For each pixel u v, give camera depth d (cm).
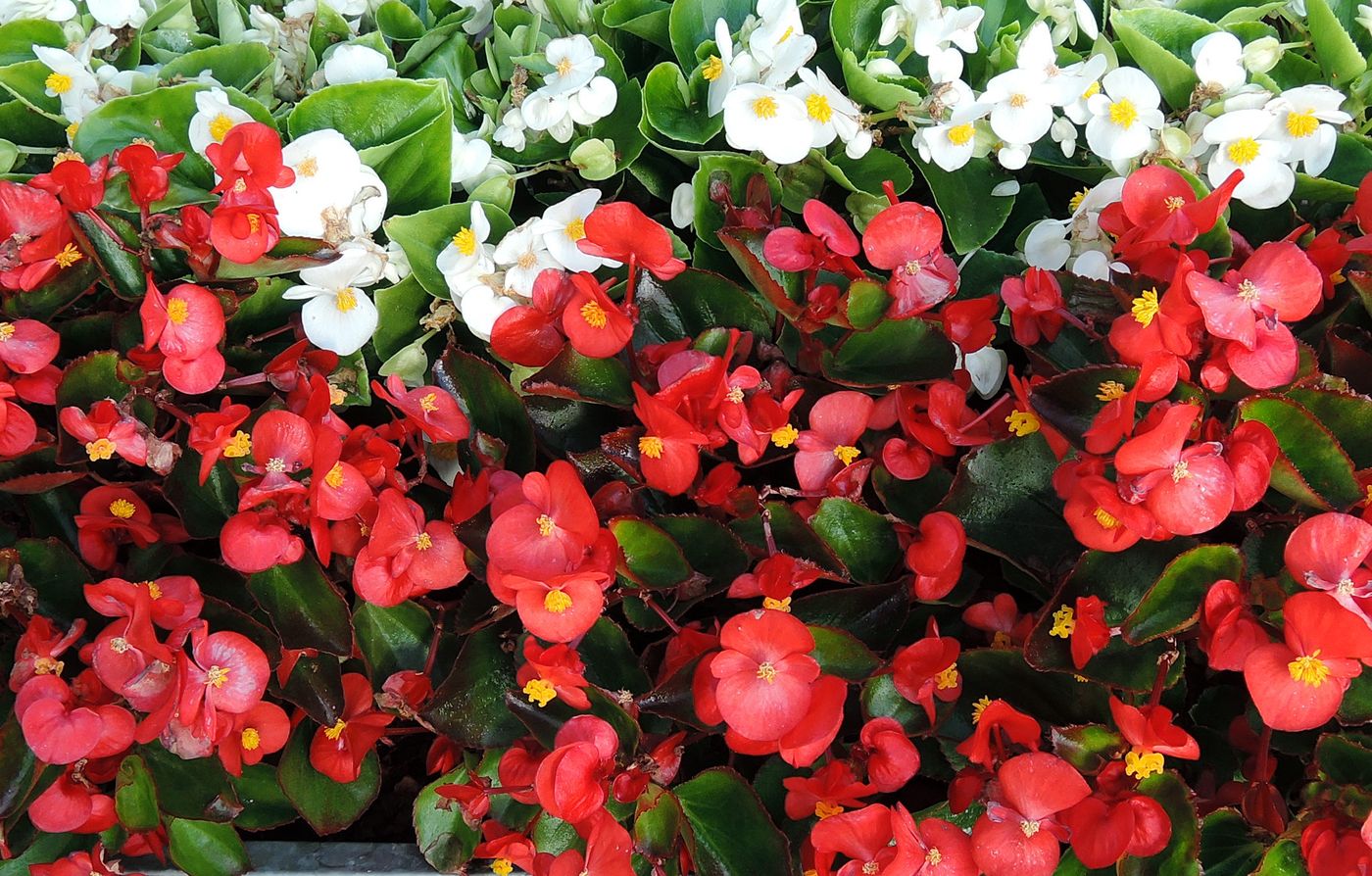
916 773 52
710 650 51
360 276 53
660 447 50
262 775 56
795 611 52
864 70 55
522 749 52
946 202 55
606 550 49
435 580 51
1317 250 51
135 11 58
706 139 55
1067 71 54
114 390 51
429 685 53
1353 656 46
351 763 54
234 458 51
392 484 51
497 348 52
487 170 56
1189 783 52
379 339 55
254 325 54
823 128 53
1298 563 47
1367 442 49
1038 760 48
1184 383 48
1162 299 48
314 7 60
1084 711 51
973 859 49
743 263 52
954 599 53
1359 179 56
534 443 53
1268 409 48
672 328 54
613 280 52
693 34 57
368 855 56
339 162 53
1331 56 56
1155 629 48
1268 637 48
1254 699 47
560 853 52
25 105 57
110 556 53
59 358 53
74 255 52
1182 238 49
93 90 56
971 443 51
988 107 53
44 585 52
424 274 54
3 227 50
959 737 52
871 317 51
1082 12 56
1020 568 51
